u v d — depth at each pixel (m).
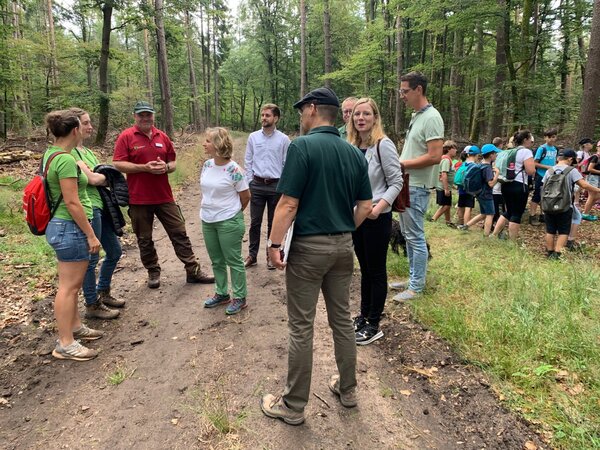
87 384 2.96
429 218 8.58
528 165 6.10
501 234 6.92
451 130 21.12
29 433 2.49
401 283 4.41
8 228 6.39
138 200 4.41
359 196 2.44
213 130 3.74
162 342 3.53
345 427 2.48
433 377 2.91
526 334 3.13
